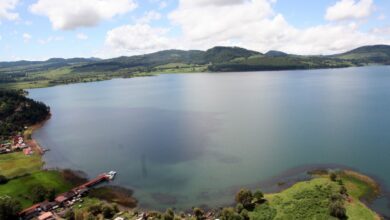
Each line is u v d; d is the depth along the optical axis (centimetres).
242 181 12862
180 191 12381
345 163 13938
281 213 9625
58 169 15225
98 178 13738
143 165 15362
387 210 10088
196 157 15962
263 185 12381
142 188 12838
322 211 9544
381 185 11775
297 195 10662
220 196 11756
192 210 10869
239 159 15288
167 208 11112
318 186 11269
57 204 11419
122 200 11856
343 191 11031
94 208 10681
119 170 14912
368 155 14712
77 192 12369
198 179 13350
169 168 14762
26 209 10888
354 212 9612
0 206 10162
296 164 14200
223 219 9356
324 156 14900
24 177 13775
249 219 9412
